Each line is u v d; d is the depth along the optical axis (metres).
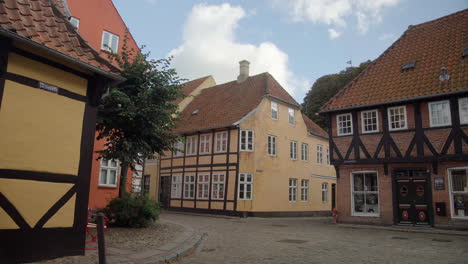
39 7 7.35
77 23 15.93
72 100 7.34
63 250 6.95
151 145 12.55
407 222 15.59
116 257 7.30
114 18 17.53
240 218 21.23
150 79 12.10
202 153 25.06
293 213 25.08
